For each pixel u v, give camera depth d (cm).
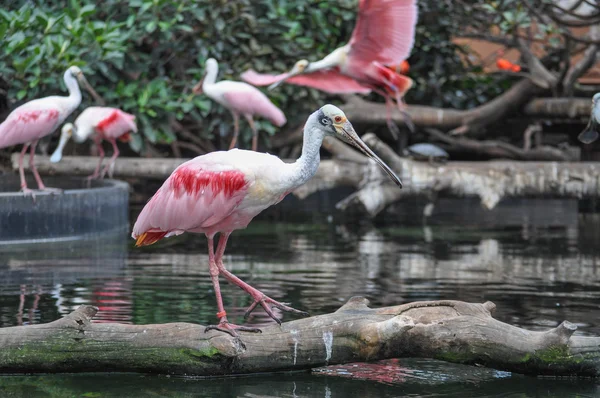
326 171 1669
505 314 897
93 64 1656
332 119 753
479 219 1761
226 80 1800
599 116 1032
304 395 663
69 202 1407
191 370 697
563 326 698
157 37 1750
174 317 865
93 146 1981
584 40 1792
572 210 1962
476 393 672
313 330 711
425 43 2069
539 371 709
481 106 1942
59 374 710
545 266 1195
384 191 1631
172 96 1773
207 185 758
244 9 1797
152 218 781
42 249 1298
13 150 1827
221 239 787
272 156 776
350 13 1903
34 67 1597
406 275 1118
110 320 847
